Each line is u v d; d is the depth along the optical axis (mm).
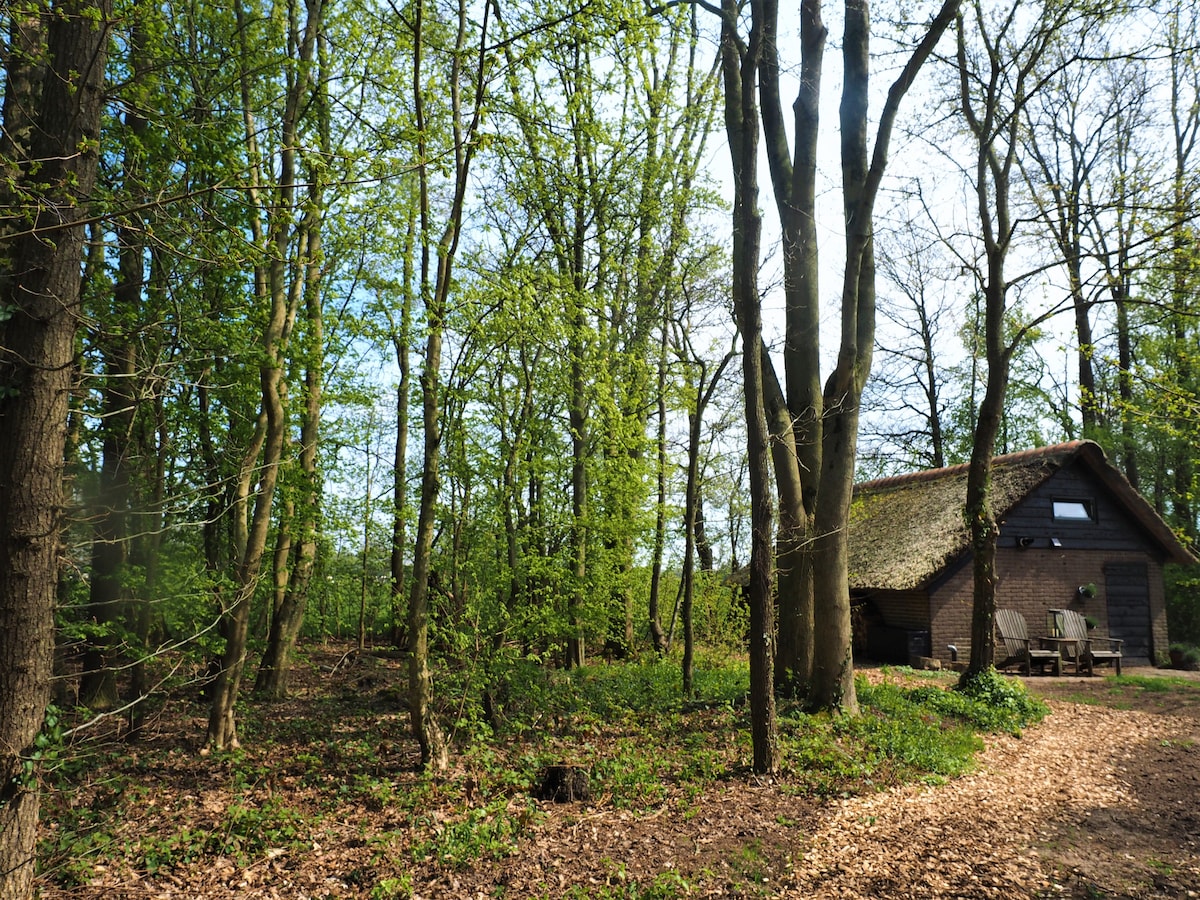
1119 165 16422
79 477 8305
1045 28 11562
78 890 5008
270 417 9062
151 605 8875
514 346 9195
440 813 6484
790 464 10570
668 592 17359
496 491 9383
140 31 6910
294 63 8875
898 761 8070
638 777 7309
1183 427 19094
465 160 7516
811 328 10703
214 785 7434
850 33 10773
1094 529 18391
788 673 10336
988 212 12211
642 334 14852
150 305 8570
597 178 14008
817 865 5480
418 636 7730
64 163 4270
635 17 7949
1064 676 15555
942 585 16797
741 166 7902
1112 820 6734
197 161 7125
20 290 4125
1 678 3930
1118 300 11031
